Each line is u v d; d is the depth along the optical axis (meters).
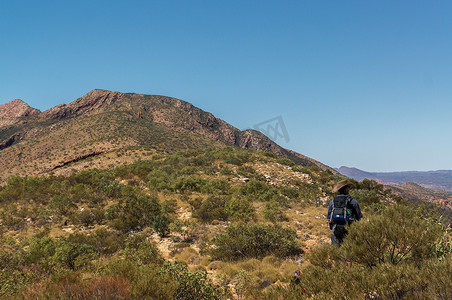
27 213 20.52
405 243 3.88
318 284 3.43
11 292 4.76
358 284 3.22
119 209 19.23
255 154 59.59
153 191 30.33
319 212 21.61
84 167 106.75
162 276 4.48
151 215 18.39
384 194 45.25
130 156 116.50
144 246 10.48
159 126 193.88
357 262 4.08
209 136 191.38
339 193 5.00
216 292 5.44
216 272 9.09
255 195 30.61
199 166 49.38
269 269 8.29
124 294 3.72
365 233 4.02
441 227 4.09
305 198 30.59
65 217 20.03
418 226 4.00
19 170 140.88
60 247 10.25
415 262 3.72
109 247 12.53
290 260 9.45
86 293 3.63
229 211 19.55
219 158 56.72
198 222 17.97
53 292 3.60
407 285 3.03
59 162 137.25
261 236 10.88
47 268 8.83
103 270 4.75
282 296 3.45
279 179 45.03
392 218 4.19
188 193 30.50
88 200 25.25
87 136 165.38
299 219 19.12
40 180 37.50
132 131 168.62
